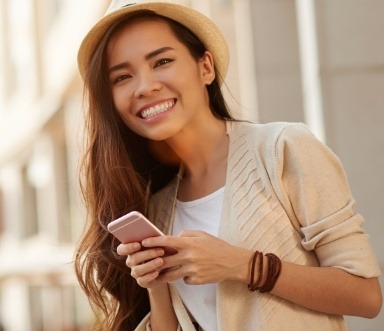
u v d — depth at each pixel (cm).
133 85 247
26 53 1936
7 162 2080
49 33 1744
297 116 685
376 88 441
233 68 848
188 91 248
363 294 228
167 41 247
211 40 256
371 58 442
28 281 1720
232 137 250
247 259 227
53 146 1697
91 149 263
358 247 229
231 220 238
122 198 262
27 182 2042
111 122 256
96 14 1256
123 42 247
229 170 245
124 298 271
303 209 233
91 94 255
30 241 1988
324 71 445
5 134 2081
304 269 229
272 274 226
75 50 1433
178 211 261
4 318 2100
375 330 426
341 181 238
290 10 687
